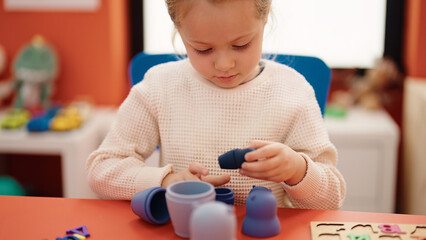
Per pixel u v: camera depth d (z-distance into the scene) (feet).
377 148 6.16
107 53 7.21
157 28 7.80
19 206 2.32
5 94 7.14
